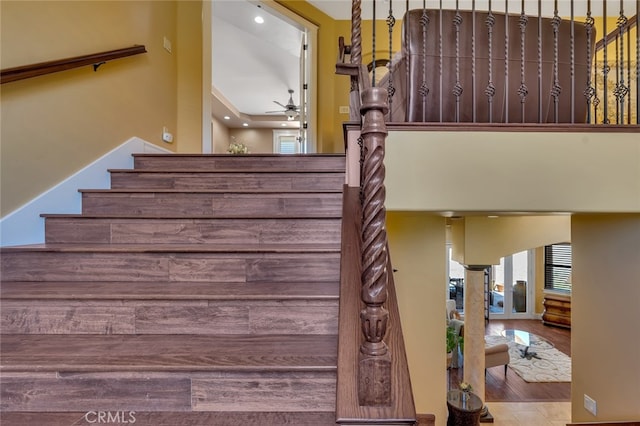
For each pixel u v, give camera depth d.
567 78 2.10
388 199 1.83
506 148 1.83
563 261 9.10
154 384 1.12
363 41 5.11
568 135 1.83
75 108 2.13
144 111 2.90
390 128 1.83
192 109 3.58
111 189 2.15
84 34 2.21
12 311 1.36
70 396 1.11
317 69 4.93
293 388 1.12
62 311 1.37
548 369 6.30
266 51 6.00
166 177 2.38
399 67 2.24
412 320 3.50
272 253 1.62
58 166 2.01
